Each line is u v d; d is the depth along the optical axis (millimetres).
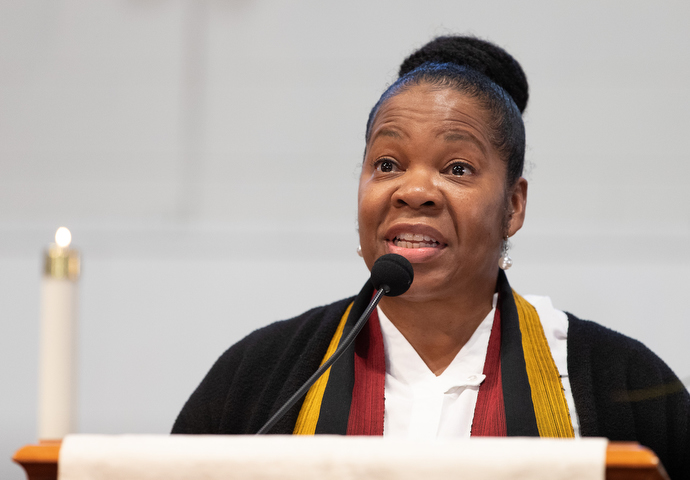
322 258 14992
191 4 15875
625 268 13992
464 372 5254
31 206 15562
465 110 5156
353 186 15383
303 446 2979
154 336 14609
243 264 14961
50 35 15891
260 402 5387
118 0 15891
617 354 5379
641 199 14516
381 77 15656
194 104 15766
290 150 15602
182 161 15625
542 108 14906
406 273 4438
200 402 5707
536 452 2887
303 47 15781
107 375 14430
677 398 5297
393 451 2928
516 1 15258
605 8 15000
